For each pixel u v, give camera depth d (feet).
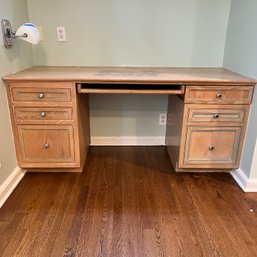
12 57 6.23
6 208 5.52
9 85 5.87
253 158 6.00
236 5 6.95
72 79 5.85
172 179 6.77
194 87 5.98
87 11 7.34
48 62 7.79
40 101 6.06
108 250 4.50
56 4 7.23
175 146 7.17
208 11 7.43
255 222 5.26
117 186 6.41
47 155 6.61
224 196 6.08
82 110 6.95
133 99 8.27
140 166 7.43
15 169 6.48
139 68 7.61
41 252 4.44
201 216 5.40
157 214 5.43
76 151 6.61
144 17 7.45
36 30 6.05
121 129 8.64
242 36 6.56
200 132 6.43
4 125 5.87
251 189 6.27
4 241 4.66
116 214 5.41
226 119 6.29
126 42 7.70
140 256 4.39
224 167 6.75
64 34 7.52
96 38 7.62
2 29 5.65
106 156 8.00
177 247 4.59
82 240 4.71
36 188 6.27
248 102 6.11
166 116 8.47
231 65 7.28
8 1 5.93
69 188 6.30
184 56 7.88
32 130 6.34
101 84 6.47
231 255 4.45
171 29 7.59
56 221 5.17
